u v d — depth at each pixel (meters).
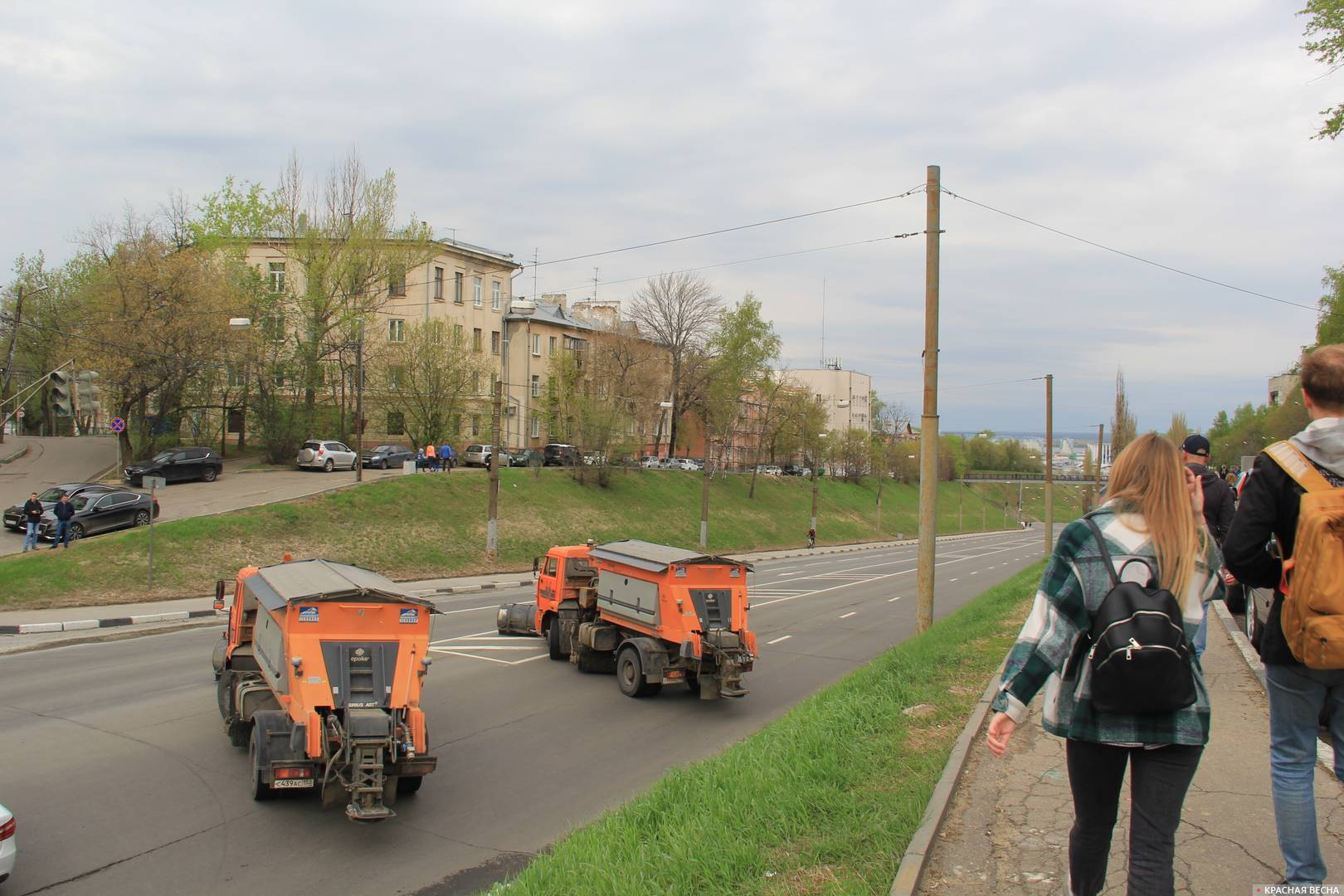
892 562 54.69
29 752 10.10
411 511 37.41
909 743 7.75
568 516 45.19
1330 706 3.64
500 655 17.25
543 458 57.53
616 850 5.69
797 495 79.94
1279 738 3.73
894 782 6.60
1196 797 5.65
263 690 9.48
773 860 5.19
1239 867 4.59
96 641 18.59
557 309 78.56
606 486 53.59
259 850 7.50
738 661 13.11
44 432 62.31
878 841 5.27
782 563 50.97
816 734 7.90
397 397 51.56
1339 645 3.23
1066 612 3.33
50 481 38.41
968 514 120.81
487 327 68.12
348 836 7.87
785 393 84.69
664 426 78.12
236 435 61.97
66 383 24.59
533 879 5.37
